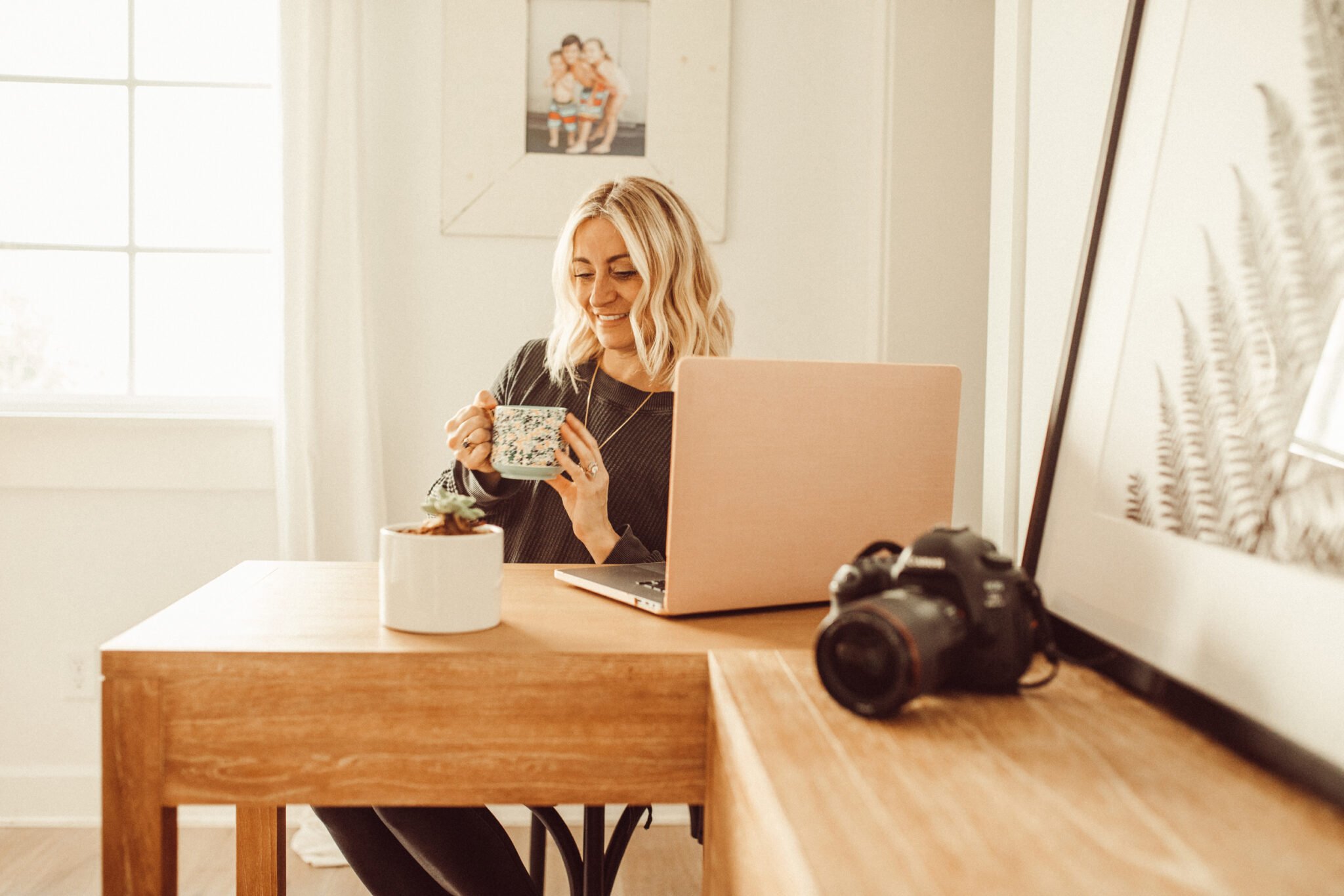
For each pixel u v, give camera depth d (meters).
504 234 2.22
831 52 2.26
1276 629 0.57
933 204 2.21
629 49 2.21
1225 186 0.69
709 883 0.75
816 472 0.92
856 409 0.93
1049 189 1.10
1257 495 0.61
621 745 0.76
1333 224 0.57
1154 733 0.61
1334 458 0.54
